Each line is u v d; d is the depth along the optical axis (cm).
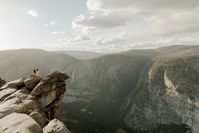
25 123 1612
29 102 2442
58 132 1538
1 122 1714
